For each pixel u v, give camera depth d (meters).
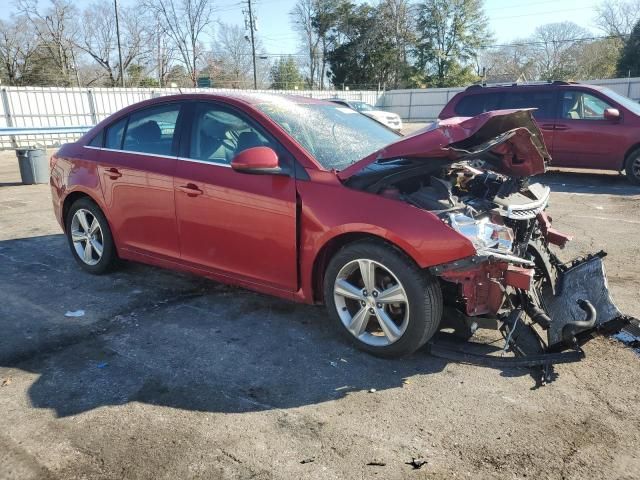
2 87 19.25
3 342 3.70
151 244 4.43
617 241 6.11
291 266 3.61
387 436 2.68
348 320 3.55
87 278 5.00
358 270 3.48
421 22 53.34
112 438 2.67
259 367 3.35
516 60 56.47
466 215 3.23
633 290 4.56
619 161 9.73
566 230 6.64
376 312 3.38
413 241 3.10
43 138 19.61
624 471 2.42
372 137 4.25
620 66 45.44
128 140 4.59
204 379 3.21
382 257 3.24
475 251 3.01
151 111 4.46
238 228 3.79
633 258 5.46
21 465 2.47
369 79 56.38
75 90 21.50
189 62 52.16
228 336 3.78
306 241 3.50
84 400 3.00
